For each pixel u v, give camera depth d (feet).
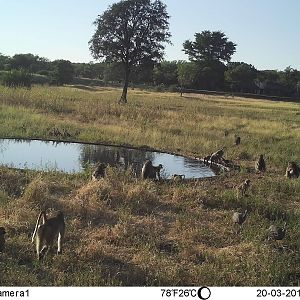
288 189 48.39
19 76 178.40
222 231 34.14
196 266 27.37
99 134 76.02
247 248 30.45
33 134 71.10
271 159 67.87
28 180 42.57
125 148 68.90
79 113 100.58
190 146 73.15
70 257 26.55
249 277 26.08
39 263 25.50
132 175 48.96
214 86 365.20
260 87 353.72
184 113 122.72
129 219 34.47
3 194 36.70
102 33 188.44
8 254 26.61
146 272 25.86
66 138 71.67
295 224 36.37
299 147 78.18
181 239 31.99
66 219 33.55
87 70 393.91
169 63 411.54
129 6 186.80
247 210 40.01
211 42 387.34
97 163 52.85
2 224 30.71
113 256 27.91
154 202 39.50
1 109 90.79
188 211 38.50
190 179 49.93
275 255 29.55
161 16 191.11
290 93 351.05
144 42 189.47
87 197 37.93
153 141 74.02
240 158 68.90
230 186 48.73
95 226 33.09
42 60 391.45
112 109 108.99
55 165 52.16
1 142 65.82
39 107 103.24
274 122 120.88
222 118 119.03
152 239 31.22
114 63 196.95
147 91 290.56
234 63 400.06
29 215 32.60
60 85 256.73
